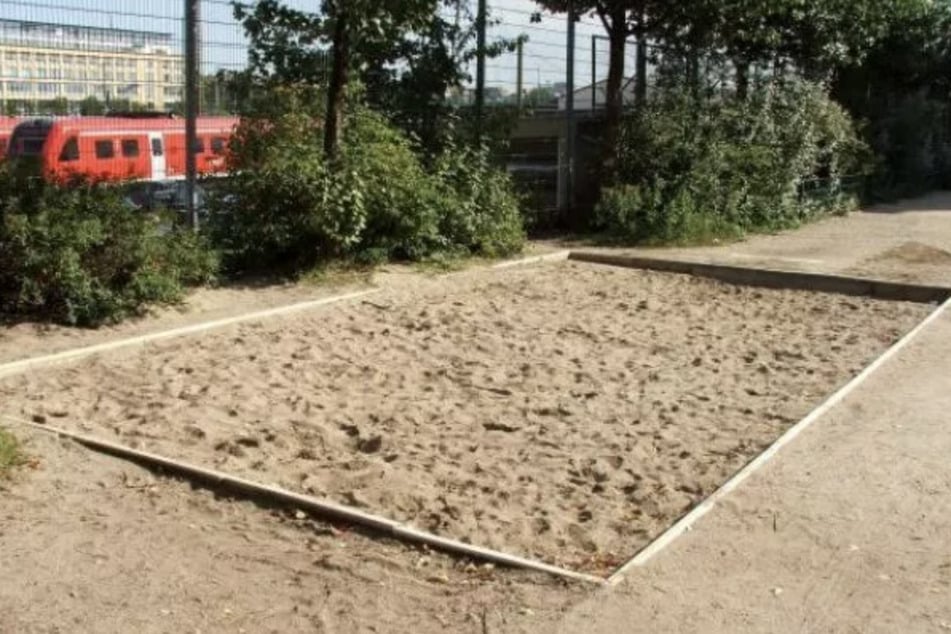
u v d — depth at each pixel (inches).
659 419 277.0
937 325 393.1
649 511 211.2
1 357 305.4
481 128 536.1
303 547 189.2
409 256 485.4
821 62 763.4
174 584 172.4
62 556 180.4
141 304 365.1
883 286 470.6
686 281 508.1
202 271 401.1
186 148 421.7
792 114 706.8
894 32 959.0
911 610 166.2
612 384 314.5
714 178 629.6
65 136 393.1
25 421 249.8
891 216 809.5
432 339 367.2
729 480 224.7
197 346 339.0
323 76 470.6
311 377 310.5
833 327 404.5
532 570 178.7
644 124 624.1
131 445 238.8
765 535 194.4
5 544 183.6
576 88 650.2
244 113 441.4
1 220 342.3
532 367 332.2
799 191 745.6
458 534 196.1
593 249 575.8
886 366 326.0
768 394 303.0
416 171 473.1
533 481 228.1
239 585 173.2
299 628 159.6
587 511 210.2
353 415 274.4
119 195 373.1
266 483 219.6
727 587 173.0
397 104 521.7
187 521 199.0
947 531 197.6
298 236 435.5
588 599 168.1
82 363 310.3
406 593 171.5
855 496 214.7
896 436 254.4
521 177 626.5
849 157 821.9
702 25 615.8
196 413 267.0
